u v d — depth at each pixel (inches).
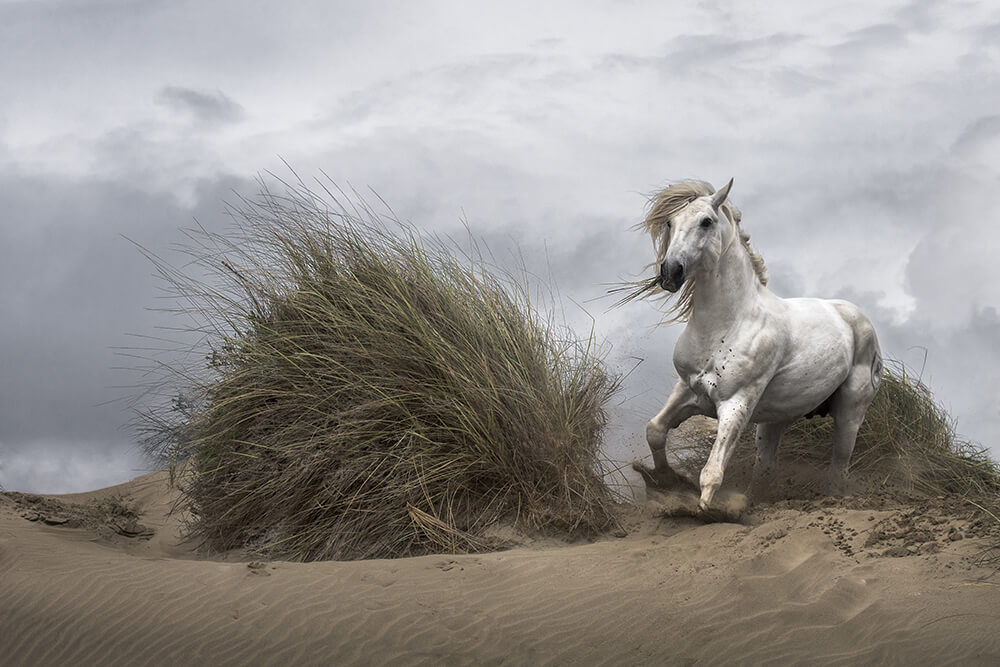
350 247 297.6
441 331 279.6
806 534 215.0
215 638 189.2
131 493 378.6
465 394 265.7
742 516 251.8
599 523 257.4
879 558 199.2
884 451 340.2
